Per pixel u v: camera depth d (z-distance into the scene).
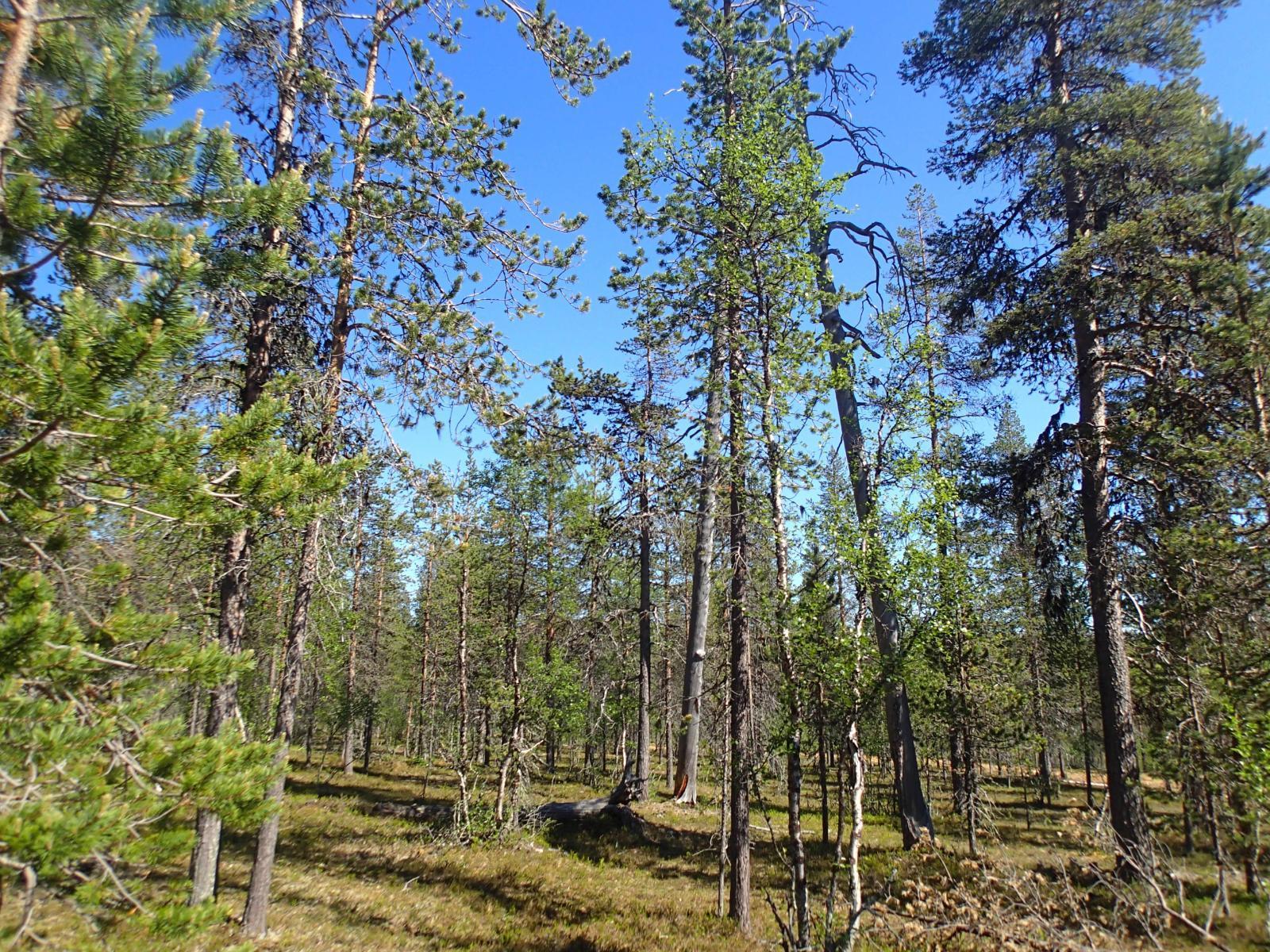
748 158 10.02
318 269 9.28
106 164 4.50
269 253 5.64
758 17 15.78
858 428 14.45
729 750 11.46
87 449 3.78
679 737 21.48
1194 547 10.00
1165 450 11.32
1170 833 15.91
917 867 12.35
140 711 4.21
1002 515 14.29
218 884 10.89
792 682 8.11
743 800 10.76
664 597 22.58
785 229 9.60
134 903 3.57
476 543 16.56
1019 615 17.27
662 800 21.66
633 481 11.74
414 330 9.59
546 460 11.36
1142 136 12.30
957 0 14.28
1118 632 12.09
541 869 14.18
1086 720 22.16
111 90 4.27
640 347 15.74
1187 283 11.09
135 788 3.63
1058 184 12.96
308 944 8.80
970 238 13.94
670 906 11.73
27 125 4.65
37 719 3.37
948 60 14.72
